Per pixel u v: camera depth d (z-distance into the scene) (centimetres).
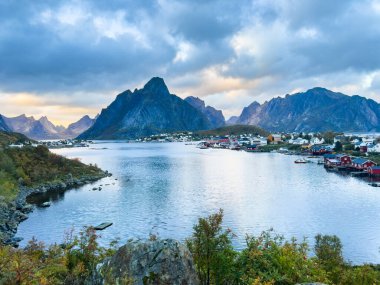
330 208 7906
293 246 2405
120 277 1379
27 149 14262
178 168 16488
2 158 11700
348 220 6938
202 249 1903
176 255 1434
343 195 9431
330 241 4272
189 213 7600
